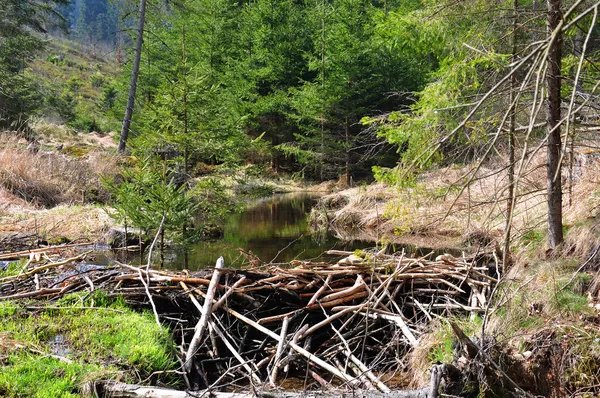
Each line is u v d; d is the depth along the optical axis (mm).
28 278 5922
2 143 14320
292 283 5703
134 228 10398
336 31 23109
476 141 5812
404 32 7836
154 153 9203
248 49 30062
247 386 4289
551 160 5445
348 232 12859
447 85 5629
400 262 5977
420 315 5664
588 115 5762
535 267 5371
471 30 6332
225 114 10227
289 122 26516
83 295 5258
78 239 9906
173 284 5543
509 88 5141
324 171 26062
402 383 4398
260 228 13711
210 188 9523
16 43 20016
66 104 24703
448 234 10547
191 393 3680
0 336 4250
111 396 3668
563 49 5477
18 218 10789
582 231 5414
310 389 4320
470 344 3541
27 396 3447
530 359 3848
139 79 25922
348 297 5496
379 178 5898
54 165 13891
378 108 23531
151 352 4211
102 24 94000
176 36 27953
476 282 5762
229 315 5234
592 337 3873
